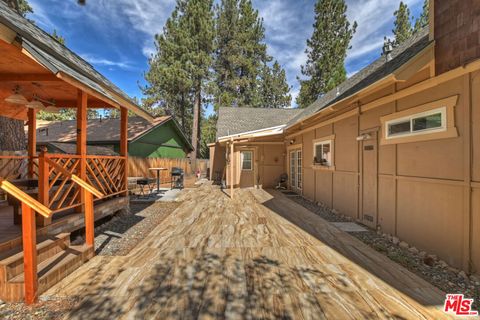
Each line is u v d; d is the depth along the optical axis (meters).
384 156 4.67
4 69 3.80
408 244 4.01
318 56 20.73
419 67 3.45
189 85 18.88
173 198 8.63
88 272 2.99
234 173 11.80
